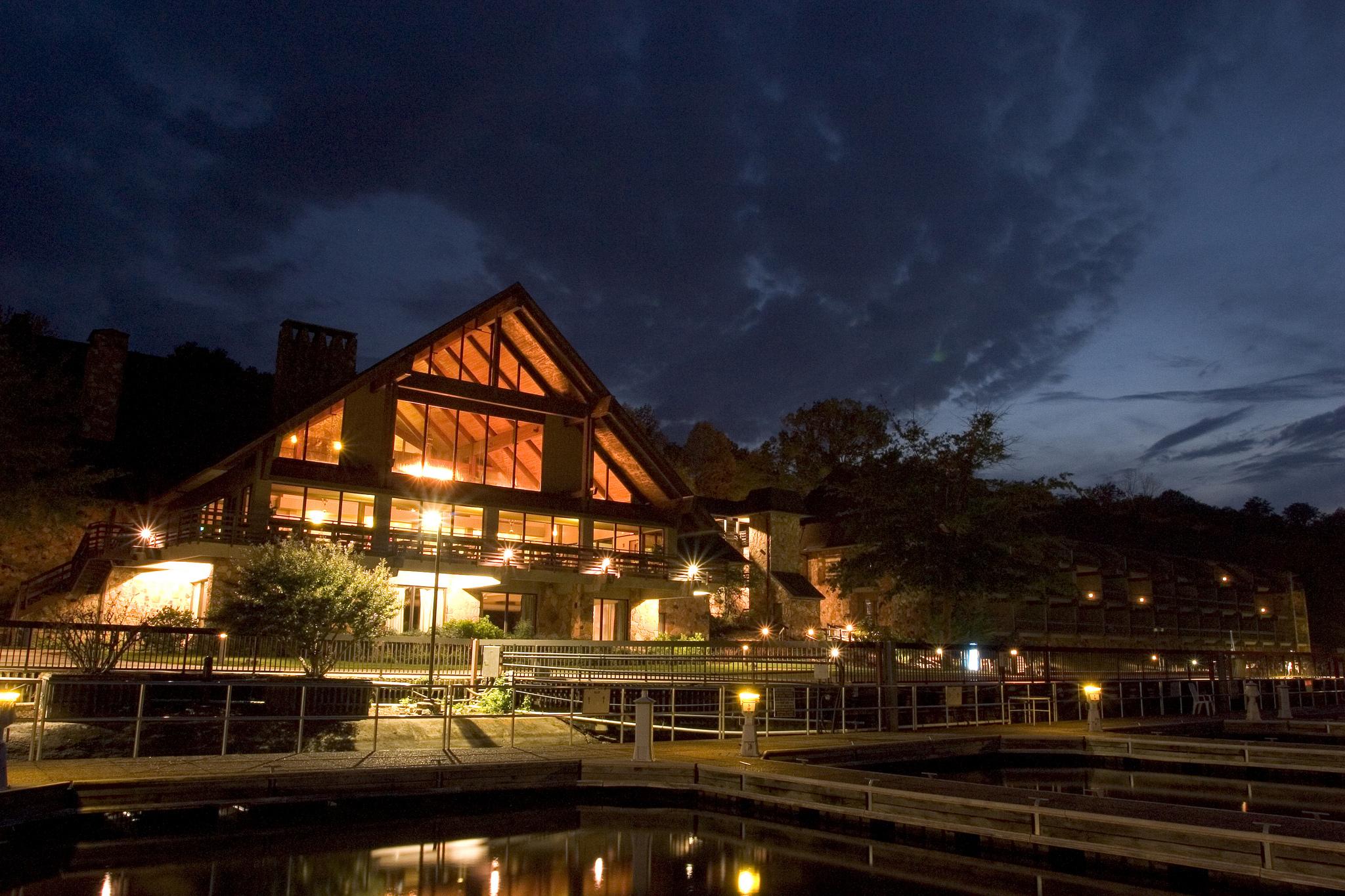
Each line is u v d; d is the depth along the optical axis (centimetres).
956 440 4159
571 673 2814
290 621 2541
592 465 4394
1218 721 3366
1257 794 2242
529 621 4175
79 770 1650
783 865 1449
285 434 3631
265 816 1638
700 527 4594
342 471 3797
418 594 3991
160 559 3612
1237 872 1268
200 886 1259
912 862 1481
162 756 2003
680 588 4394
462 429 4178
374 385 3897
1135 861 1381
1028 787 2344
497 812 1792
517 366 4369
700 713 2819
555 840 1596
